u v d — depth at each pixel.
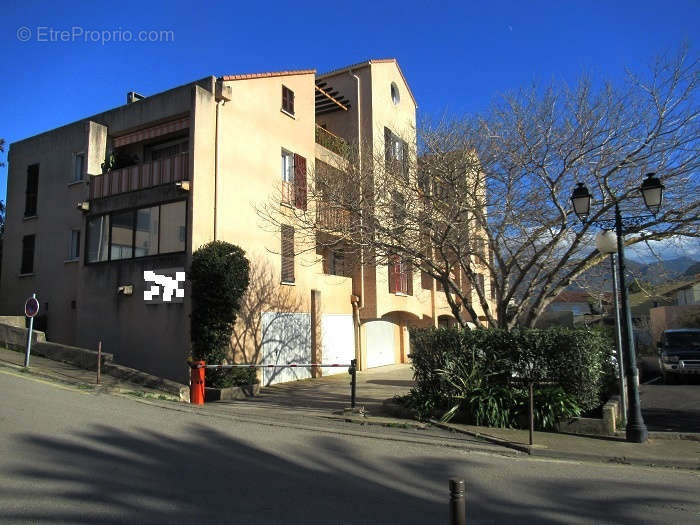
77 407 10.06
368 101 22.64
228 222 16.77
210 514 5.15
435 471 7.25
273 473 6.69
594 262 12.02
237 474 6.56
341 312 22.08
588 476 7.31
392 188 13.72
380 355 25.09
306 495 5.87
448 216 12.90
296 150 19.91
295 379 19.09
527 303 13.36
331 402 13.79
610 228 10.32
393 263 13.86
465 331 11.38
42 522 4.77
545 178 12.12
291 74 19.84
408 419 11.09
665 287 16.52
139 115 18.34
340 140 22.33
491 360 10.96
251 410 12.02
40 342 15.66
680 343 19.45
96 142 18.72
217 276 15.03
